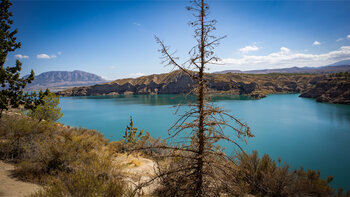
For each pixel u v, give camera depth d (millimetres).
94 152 6785
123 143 11133
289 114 64750
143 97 165625
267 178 5191
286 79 199625
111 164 5715
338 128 43938
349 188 15531
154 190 4461
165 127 42938
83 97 194875
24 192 3828
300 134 37969
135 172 6430
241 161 5457
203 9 2709
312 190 4898
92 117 62031
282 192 5043
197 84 2746
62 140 7441
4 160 5449
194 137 2877
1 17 8906
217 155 2891
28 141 6359
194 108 2832
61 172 4762
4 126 6844
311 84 183125
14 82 9008
